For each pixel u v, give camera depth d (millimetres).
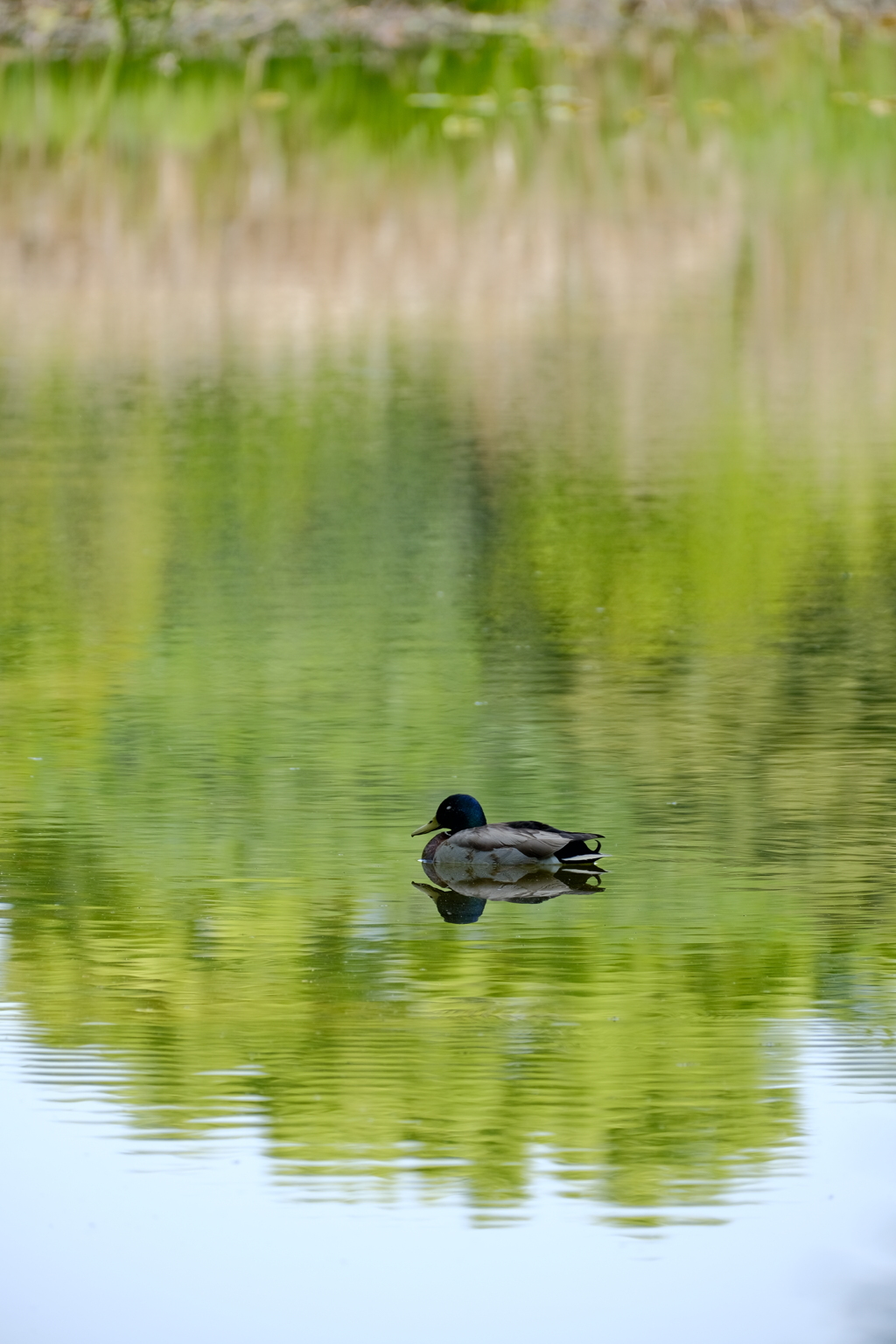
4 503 20188
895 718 13953
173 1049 9023
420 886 11148
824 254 31859
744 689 14633
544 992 9641
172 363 26484
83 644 15922
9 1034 9219
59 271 31422
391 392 24891
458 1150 8242
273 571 18016
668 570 17922
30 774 12953
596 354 26812
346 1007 9516
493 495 20406
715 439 22547
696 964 9984
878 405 24047
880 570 17875
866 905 10719
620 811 12172
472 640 15945
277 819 12117
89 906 10766
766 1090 8656
